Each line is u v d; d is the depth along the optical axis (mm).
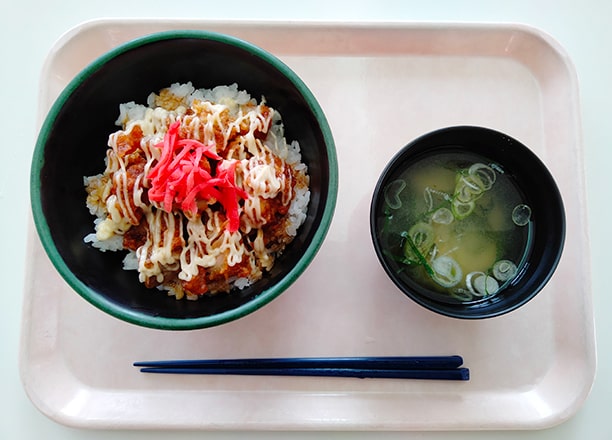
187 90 319
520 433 332
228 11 367
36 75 363
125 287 299
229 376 327
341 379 327
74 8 368
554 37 371
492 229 321
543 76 357
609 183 362
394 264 315
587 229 334
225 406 320
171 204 274
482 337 333
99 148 317
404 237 317
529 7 372
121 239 305
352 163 343
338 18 369
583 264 331
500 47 355
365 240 336
